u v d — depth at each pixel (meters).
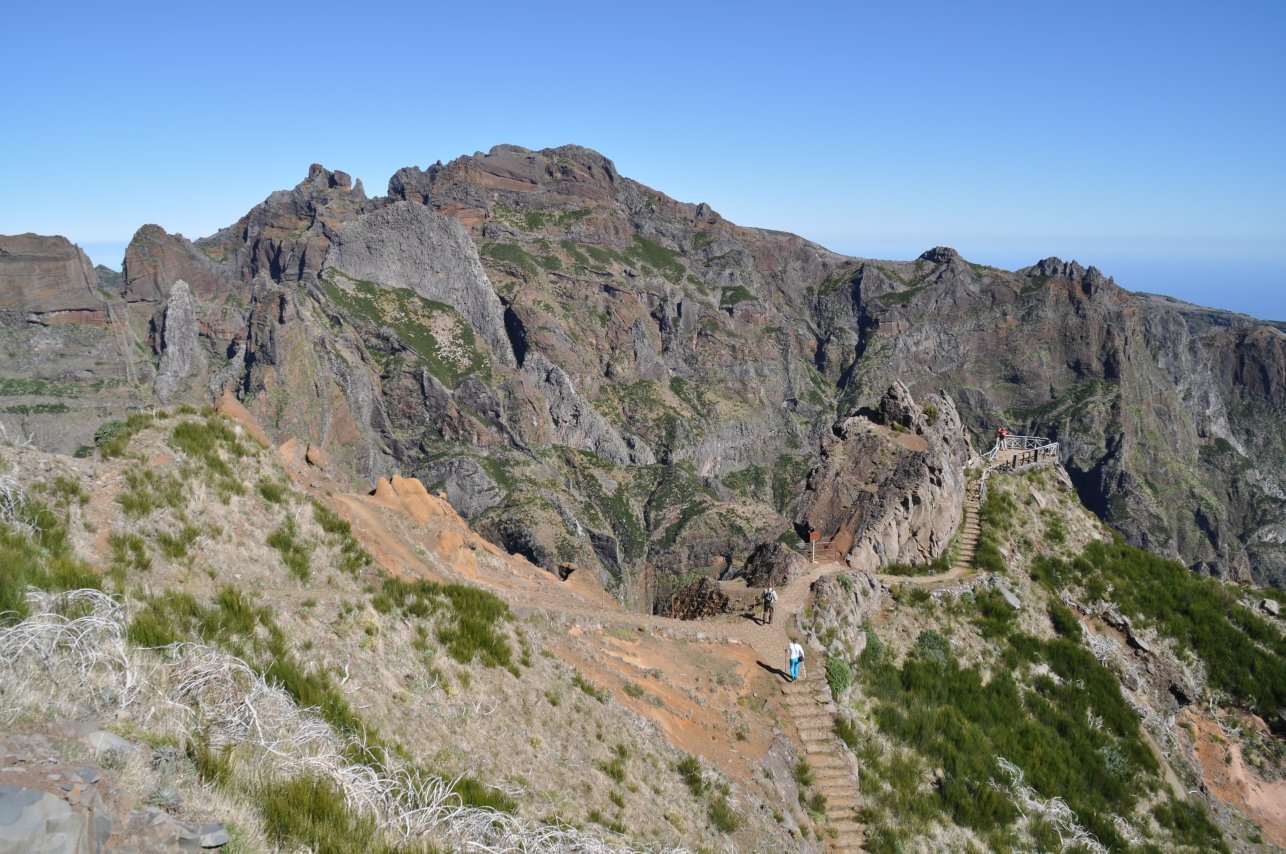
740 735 28.69
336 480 33.12
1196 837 36.38
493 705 22.28
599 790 21.44
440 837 15.34
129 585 18.80
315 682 18.53
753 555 46.28
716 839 22.56
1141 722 41.25
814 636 36.16
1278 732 43.88
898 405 53.97
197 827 11.31
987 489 53.84
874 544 45.03
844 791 28.97
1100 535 54.84
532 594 34.06
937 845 28.73
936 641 40.38
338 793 14.62
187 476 24.08
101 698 13.82
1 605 15.25
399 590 24.88
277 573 23.19
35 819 9.58
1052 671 42.16
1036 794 34.12
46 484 20.73
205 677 15.84
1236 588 53.59
